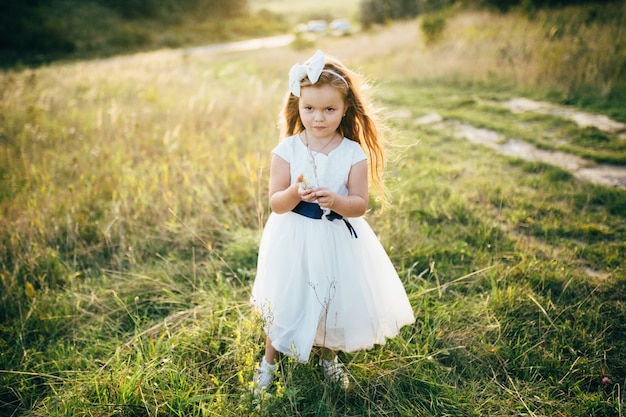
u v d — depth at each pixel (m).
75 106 7.41
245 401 1.95
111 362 2.34
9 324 2.68
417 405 2.10
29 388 2.23
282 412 1.96
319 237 1.98
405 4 25.02
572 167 4.92
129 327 2.70
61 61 21.31
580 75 8.09
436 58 11.12
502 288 2.87
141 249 3.42
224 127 5.60
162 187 4.02
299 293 2.04
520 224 3.69
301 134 2.08
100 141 5.24
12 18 24.62
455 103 7.93
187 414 2.06
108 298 2.91
